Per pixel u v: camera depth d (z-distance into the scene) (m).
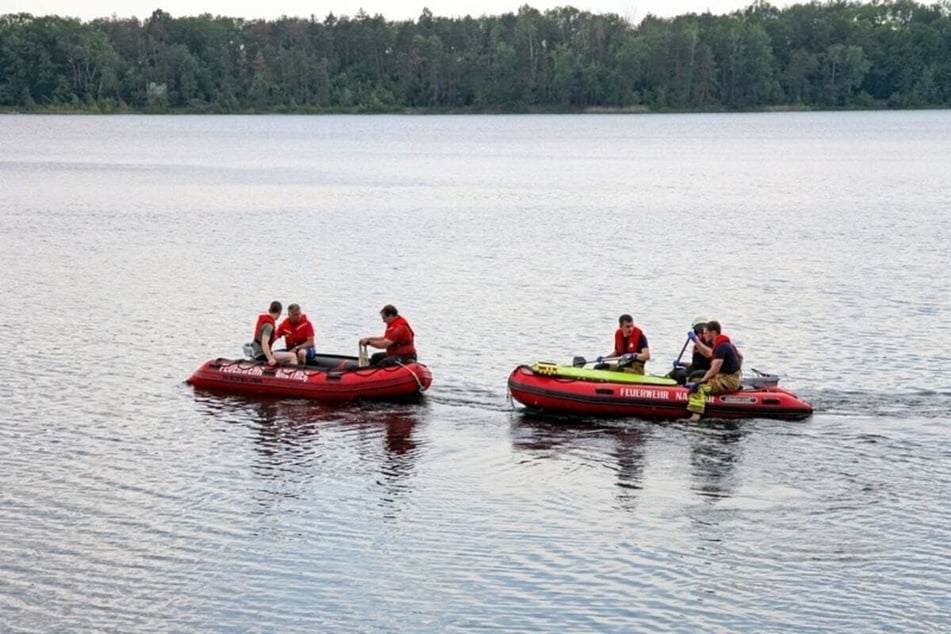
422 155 113.81
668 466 19.39
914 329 29.94
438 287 36.25
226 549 16.14
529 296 34.69
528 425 21.69
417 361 24.70
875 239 47.81
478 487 18.47
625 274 38.78
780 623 14.13
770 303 33.56
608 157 109.56
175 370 25.69
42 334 29.30
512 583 15.18
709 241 47.44
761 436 20.89
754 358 26.89
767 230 51.31
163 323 30.80
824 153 113.25
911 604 14.53
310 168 95.19
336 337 29.34
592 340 28.86
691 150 120.56
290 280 37.59
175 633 14.01
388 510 17.52
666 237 48.81
